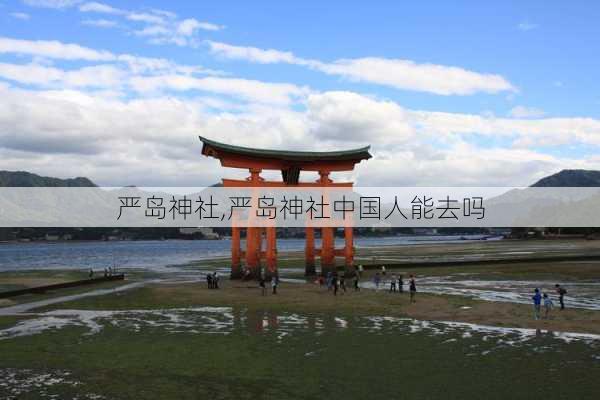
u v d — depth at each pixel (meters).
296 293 42.56
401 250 133.75
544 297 28.94
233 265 55.41
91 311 34.06
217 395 15.98
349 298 38.81
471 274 58.16
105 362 20.12
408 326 27.00
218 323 28.86
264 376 17.95
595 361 19.20
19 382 17.50
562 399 15.04
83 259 138.00
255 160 52.16
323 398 15.56
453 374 17.80
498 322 27.55
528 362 19.16
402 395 15.66
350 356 20.62
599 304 33.81
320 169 55.69
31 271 83.88
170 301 38.81
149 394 16.14
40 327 27.94
